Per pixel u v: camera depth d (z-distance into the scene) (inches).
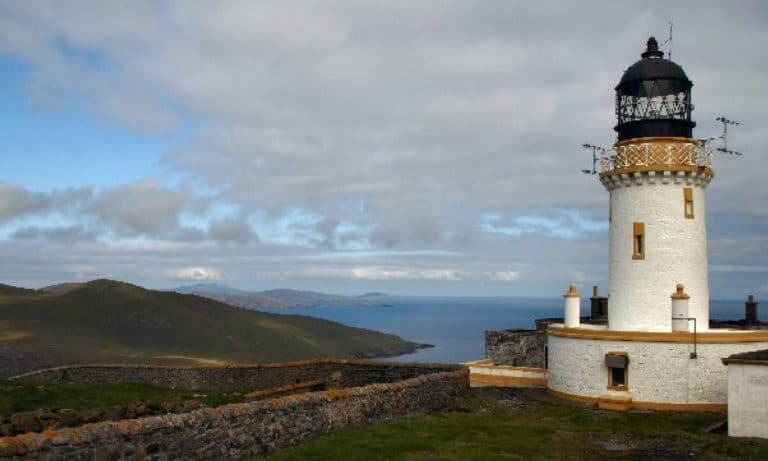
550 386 1151.0
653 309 1085.1
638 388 1019.9
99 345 4517.7
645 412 982.4
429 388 965.8
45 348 3964.1
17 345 3924.7
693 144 1096.2
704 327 1097.4
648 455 705.0
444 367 1154.7
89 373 1333.7
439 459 636.7
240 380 1261.1
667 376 1003.9
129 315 5762.8
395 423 804.6
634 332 1023.6
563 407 1032.8
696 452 721.6
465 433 765.9
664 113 1113.4
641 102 1124.5
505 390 1183.6
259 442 612.7
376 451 653.3
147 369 1304.1
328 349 5994.1
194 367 1280.8
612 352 1040.2
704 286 1105.4
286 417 654.5
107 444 468.8
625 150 1115.9
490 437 757.3
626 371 1033.5
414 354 6343.5
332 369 1233.4
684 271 1084.5
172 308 6245.1
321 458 617.3
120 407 766.5
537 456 683.4
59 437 440.5
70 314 5462.6
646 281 1091.3
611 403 1024.9
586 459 683.4
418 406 928.3
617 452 717.9
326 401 722.8
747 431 802.2
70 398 952.3
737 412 810.2
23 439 422.0
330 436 704.4
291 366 1246.9
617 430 847.7
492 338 1453.0
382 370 1198.3
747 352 919.0
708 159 1101.7
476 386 1231.5
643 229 1099.3
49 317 5270.7
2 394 927.0
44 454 427.8
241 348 5393.7
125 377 1314.0
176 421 528.4
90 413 710.5
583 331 1076.5
